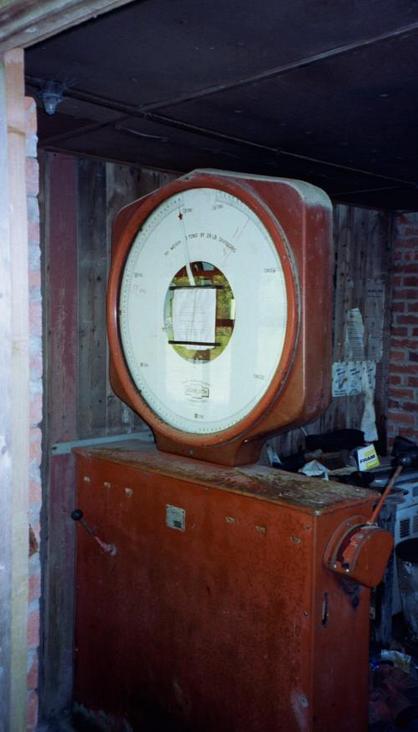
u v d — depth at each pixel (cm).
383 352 384
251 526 172
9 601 148
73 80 170
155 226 194
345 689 174
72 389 247
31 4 120
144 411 199
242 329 173
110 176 255
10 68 139
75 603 232
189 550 188
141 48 149
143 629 205
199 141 223
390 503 304
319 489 175
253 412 171
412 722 240
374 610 301
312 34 139
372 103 182
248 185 171
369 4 126
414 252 377
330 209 171
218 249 178
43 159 236
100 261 253
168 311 192
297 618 164
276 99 180
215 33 140
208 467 194
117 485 209
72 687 251
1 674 148
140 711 209
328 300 171
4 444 144
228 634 180
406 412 383
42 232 236
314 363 168
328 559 162
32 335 158
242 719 178
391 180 285
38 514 162
